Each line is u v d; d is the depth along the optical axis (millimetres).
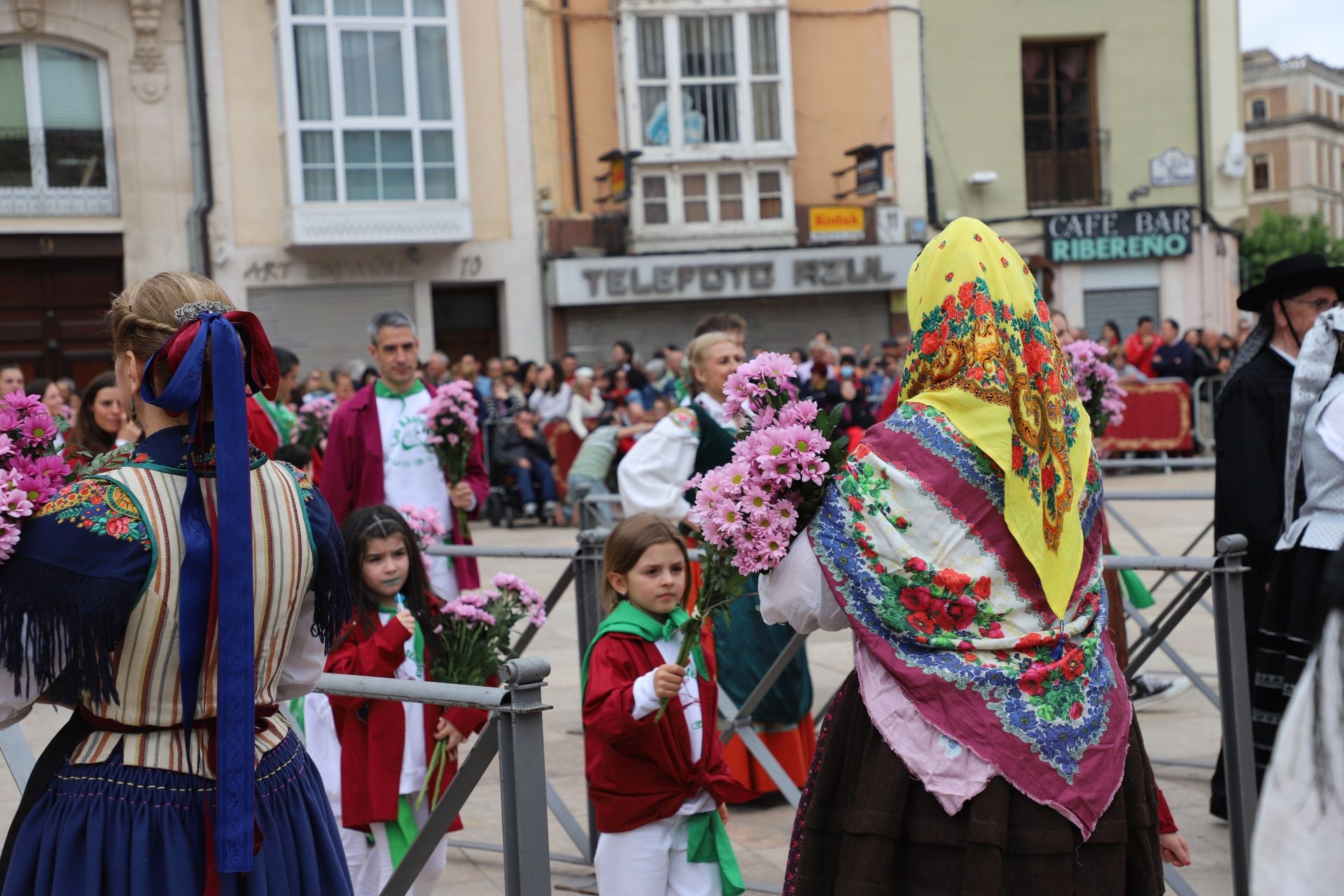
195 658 2121
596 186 19906
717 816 3598
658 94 19844
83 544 2049
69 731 2213
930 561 2510
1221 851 4371
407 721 3719
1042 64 22328
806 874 2605
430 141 18812
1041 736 2434
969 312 2557
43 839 2139
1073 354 5160
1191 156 22281
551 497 14602
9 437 2326
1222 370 16938
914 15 20828
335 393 13312
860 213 20688
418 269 19047
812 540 2592
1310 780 1557
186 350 2111
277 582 2227
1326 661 1570
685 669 3375
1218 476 4547
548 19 19484
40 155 17891
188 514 2135
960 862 2420
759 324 20422
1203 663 7008
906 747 2471
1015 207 21734
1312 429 4102
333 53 18312
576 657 7559
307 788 2357
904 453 2561
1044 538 2510
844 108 20781
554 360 15625
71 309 18234
